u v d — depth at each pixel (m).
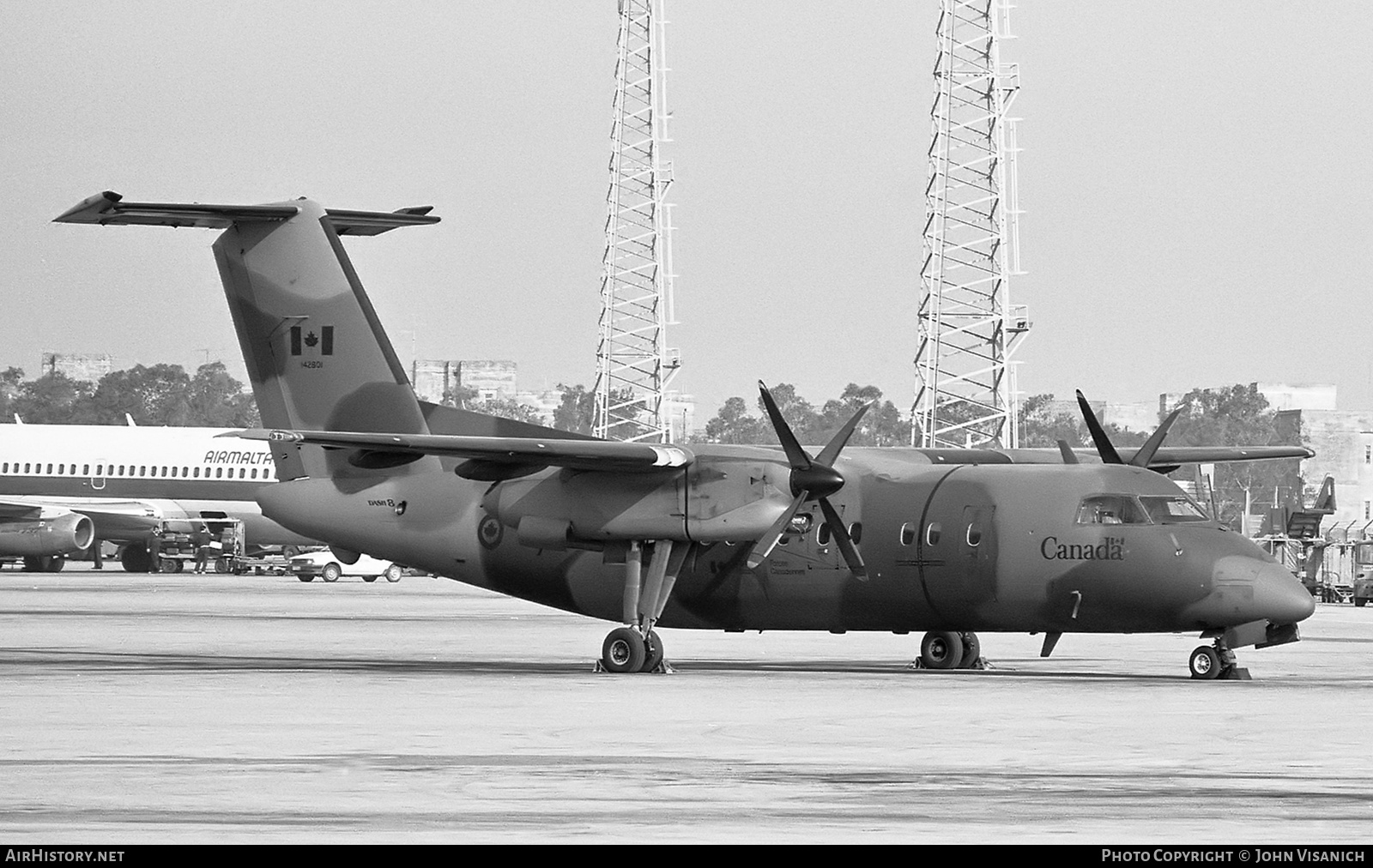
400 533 118.00
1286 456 130.62
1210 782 61.16
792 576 109.50
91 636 143.12
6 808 55.34
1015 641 158.00
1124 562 101.12
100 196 111.31
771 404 105.12
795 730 76.25
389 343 118.19
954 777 62.34
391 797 57.75
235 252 120.81
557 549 111.69
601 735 74.38
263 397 121.00
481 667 114.56
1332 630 170.50
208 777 61.84
